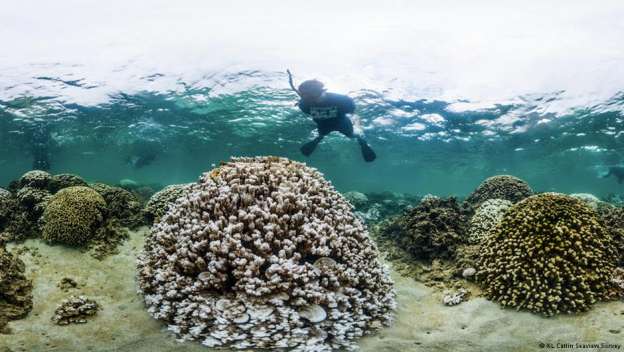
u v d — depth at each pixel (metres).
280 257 4.47
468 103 16.16
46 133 21.61
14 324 4.86
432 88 15.29
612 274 5.35
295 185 5.35
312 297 4.39
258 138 23.81
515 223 5.94
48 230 6.88
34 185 8.23
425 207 8.01
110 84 15.96
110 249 7.06
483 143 21.88
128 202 8.53
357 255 5.16
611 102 15.48
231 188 5.16
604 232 5.70
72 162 32.19
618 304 5.01
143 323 5.00
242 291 4.37
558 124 18.09
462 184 43.84
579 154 23.95
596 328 4.67
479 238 7.16
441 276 6.48
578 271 5.16
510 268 5.47
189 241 4.69
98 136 22.77
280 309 4.18
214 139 24.48
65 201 7.10
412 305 5.86
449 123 18.47
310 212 5.21
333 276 4.56
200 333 4.34
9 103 17.20
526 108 16.42
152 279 5.10
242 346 4.21
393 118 18.45
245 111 18.69
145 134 22.80
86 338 4.66
